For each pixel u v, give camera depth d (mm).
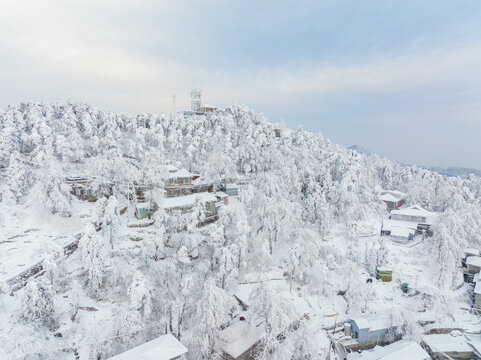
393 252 58438
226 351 32281
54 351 28031
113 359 26891
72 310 33344
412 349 37594
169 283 38906
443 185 96750
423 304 46281
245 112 108750
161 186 56875
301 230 49969
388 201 83812
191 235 45469
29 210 47562
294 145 93688
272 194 54500
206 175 66812
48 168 47406
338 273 49906
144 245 44125
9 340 25125
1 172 53250
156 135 78500
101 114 84750
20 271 35438
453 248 51656
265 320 31672
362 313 44156
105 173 58625
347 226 62156
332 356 36156
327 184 70000
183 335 34062
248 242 49656
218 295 31547
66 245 42719
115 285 37969
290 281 45312
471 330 43469
